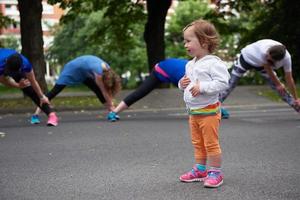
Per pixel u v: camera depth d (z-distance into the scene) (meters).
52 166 5.27
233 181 4.45
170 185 4.32
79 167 5.19
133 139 7.25
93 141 7.09
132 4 23.28
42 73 15.21
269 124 9.09
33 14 15.12
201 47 4.12
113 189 4.20
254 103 15.16
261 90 17.86
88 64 9.59
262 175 4.70
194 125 4.37
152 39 21.48
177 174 4.79
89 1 22.50
